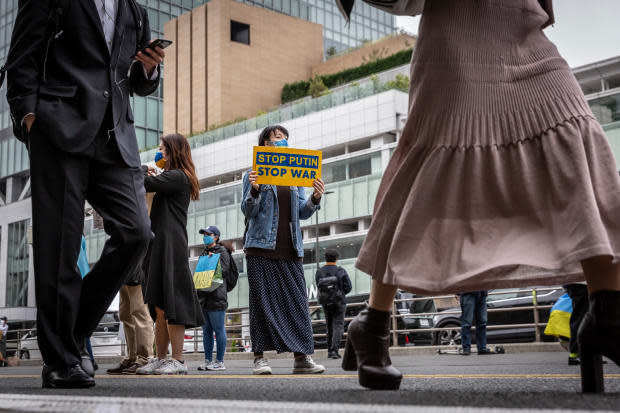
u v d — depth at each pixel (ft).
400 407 4.23
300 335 16.11
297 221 16.49
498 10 6.27
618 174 5.65
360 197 141.79
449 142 6.11
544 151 5.86
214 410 4.52
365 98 152.66
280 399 5.45
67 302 8.54
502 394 5.62
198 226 166.09
